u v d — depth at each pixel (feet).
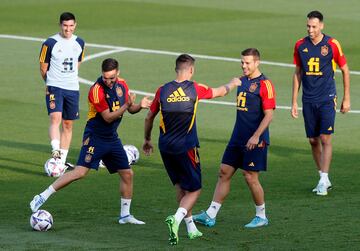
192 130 122.21
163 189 153.38
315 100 154.81
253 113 130.00
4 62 273.33
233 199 147.02
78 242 118.62
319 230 126.00
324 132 153.99
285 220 132.46
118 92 131.23
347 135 192.95
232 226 130.00
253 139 127.03
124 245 117.29
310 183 156.97
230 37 317.22
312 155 174.40
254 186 129.70
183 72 121.60
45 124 203.62
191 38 314.96
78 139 191.83
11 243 117.50
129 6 383.24
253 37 317.22
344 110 158.92
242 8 379.76
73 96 170.40
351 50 291.79
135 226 130.00
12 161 173.58
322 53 154.30
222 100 229.86
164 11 371.76
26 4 387.75
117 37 315.99
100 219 134.62
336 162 170.81
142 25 340.18
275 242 119.75
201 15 362.33
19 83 246.06
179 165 122.83
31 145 185.88
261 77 130.72
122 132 195.31
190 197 122.31
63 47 169.17
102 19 352.69
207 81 249.14
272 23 344.49
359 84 246.06
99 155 132.77
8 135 193.26
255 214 137.08
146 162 172.96
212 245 118.42
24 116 210.38
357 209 138.82
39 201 132.16
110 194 150.41
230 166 131.44
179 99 120.47
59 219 134.41
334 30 327.88
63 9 375.04
